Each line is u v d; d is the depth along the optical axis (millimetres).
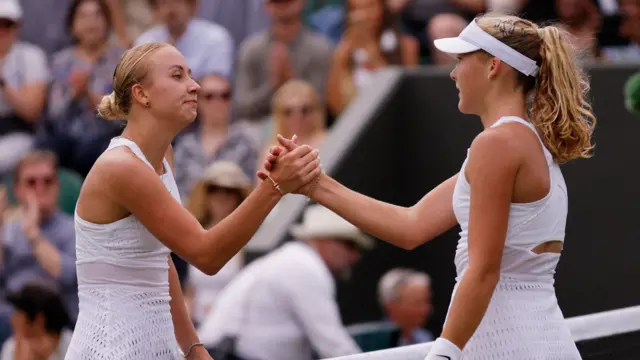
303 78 26719
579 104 9961
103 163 9914
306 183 10477
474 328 9359
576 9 24844
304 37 26859
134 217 9992
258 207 10250
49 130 26906
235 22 28906
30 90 27031
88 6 26859
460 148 24297
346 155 24266
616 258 22234
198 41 26266
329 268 19250
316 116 24797
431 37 26578
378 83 25250
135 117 10141
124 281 10023
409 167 24906
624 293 22109
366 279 24203
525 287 9773
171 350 10289
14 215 24812
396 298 21750
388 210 11203
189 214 10008
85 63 27031
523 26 9930
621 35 25234
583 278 22625
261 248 22359
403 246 11227
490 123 10016
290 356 18297
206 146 25375
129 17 28016
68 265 24406
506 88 9930
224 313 18594
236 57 28609
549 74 9805
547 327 9805
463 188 9781
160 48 10148
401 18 26859
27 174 24359
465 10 26578
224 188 22000
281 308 18234
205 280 22422
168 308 10375
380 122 24719
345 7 28344
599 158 22281
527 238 9656
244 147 25453
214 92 25422
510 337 9688
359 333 21875
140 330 10039
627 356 12859
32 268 24219
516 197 9586
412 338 21875
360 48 26594
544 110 9797
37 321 21375
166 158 10859
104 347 9945
